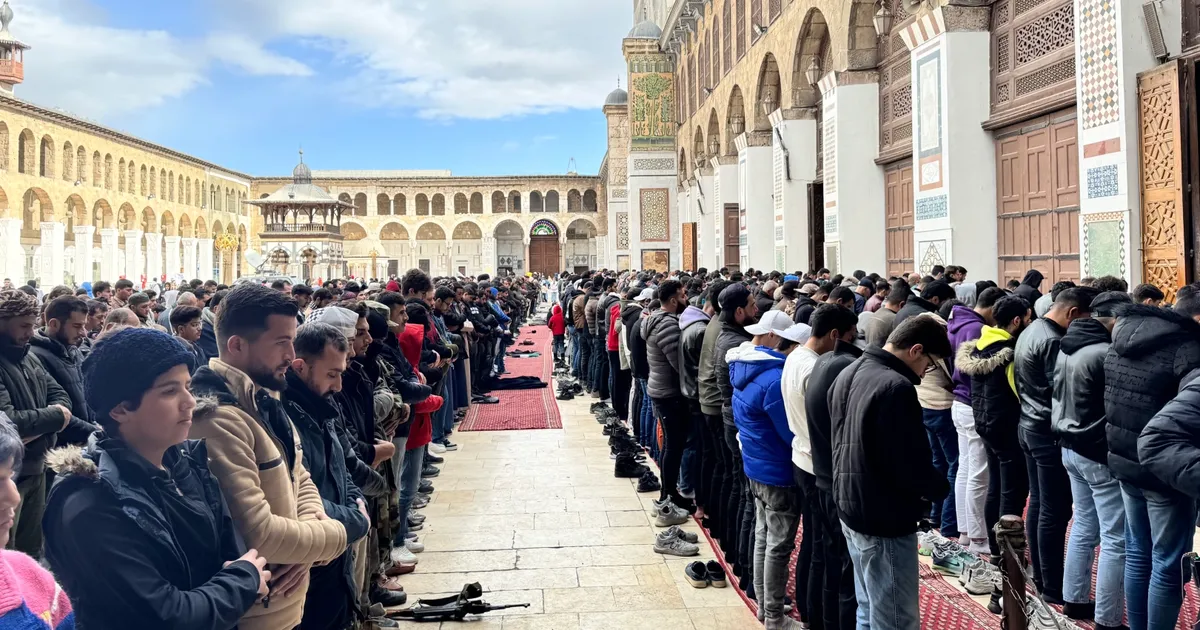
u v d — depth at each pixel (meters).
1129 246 6.87
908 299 5.93
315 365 3.01
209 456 2.32
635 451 7.84
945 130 9.76
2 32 33.59
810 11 14.16
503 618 4.34
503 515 6.16
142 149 37.25
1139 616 3.57
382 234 54.66
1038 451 4.22
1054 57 8.61
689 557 5.23
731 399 4.67
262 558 2.23
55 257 29.62
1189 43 6.63
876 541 3.17
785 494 3.97
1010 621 3.26
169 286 31.17
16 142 27.52
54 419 4.20
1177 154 6.42
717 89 22.22
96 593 1.81
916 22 10.33
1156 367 3.35
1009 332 4.62
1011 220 9.56
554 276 51.50
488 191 53.47
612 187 33.53
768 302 6.32
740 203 19.19
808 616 3.99
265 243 29.31
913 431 3.04
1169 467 2.95
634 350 7.67
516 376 13.98
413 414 5.21
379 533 4.49
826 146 13.38
